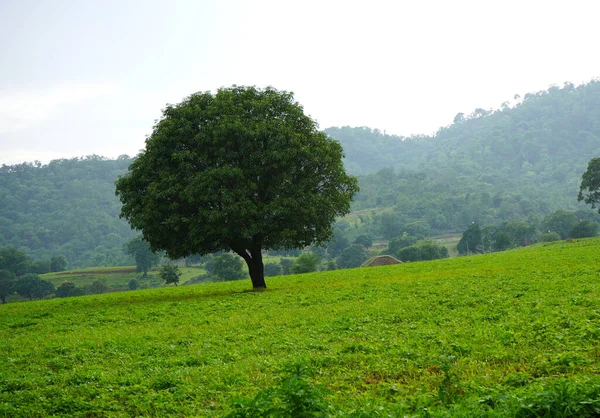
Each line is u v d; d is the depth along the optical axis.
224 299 33.06
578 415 8.87
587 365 12.14
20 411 12.09
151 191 34.97
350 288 34.28
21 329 27.44
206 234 34.78
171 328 23.16
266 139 35.69
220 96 37.44
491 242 149.12
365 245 168.38
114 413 11.69
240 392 12.08
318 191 37.88
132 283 131.88
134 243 142.62
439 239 191.25
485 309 21.34
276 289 38.19
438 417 9.35
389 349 15.34
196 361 15.98
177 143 36.28
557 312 18.58
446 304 23.48
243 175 34.84
